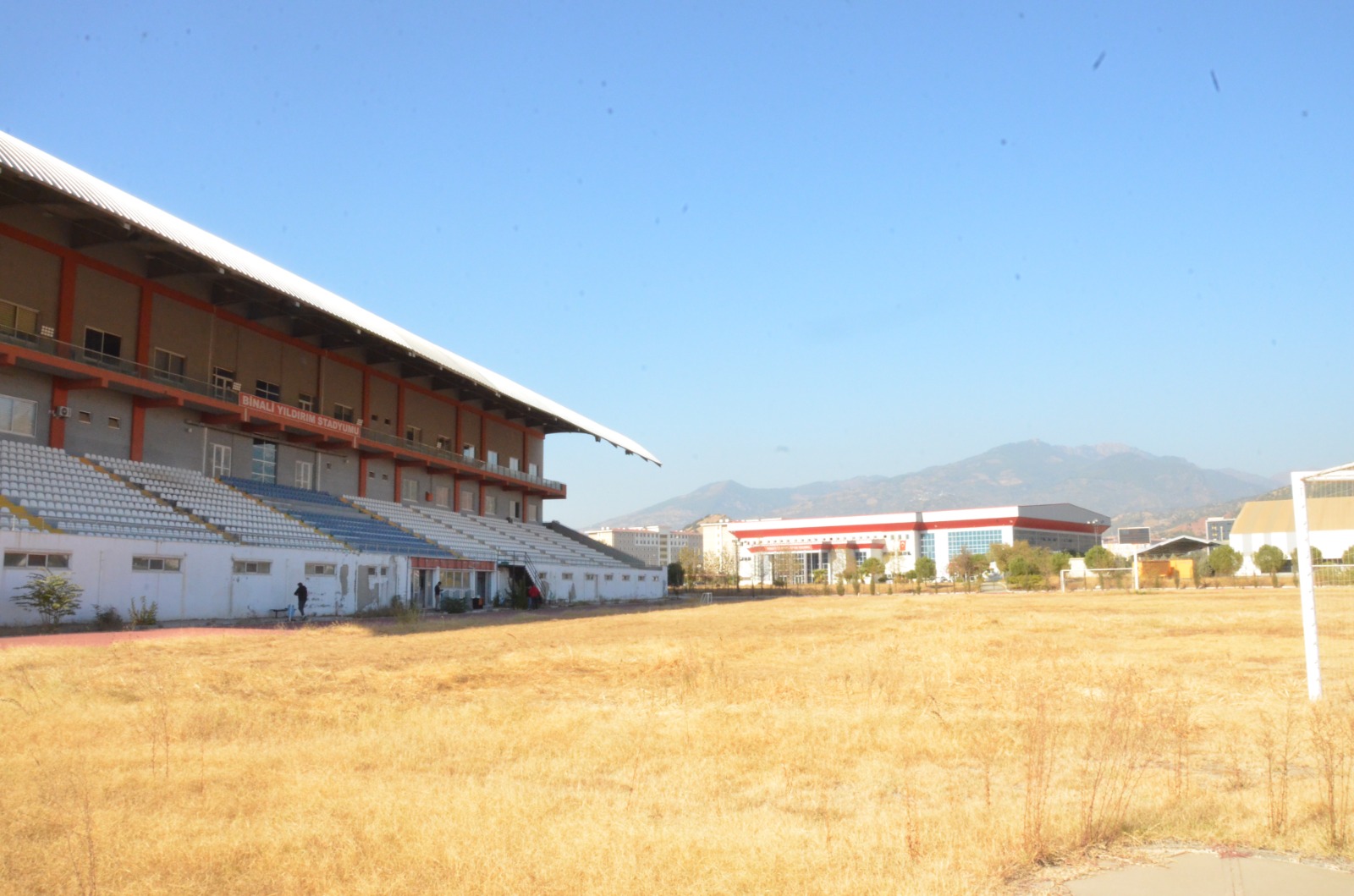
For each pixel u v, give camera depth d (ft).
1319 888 19.98
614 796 27.55
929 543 464.65
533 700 49.16
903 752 34.09
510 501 267.80
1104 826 23.80
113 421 139.23
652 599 270.46
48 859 21.20
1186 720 36.88
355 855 21.44
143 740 36.11
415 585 169.68
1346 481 46.57
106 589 110.93
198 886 19.80
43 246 127.75
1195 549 318.24
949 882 19.62
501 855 21.20
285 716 42.09
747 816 25.36
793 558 479.41
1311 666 46.01
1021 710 43.04
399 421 208.54
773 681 54.34
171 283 148.66
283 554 138.41
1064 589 251.60
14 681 52.49
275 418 157.99
